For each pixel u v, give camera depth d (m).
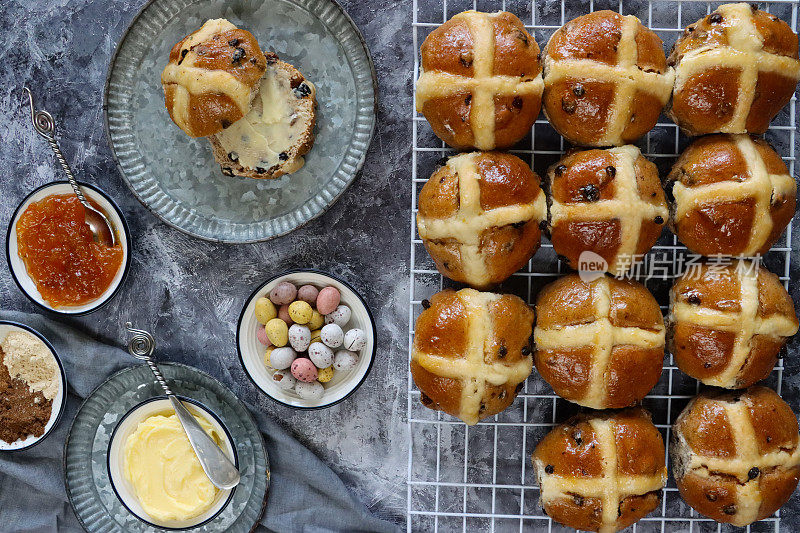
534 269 0.73
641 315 0.67
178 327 0.76
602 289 0.66
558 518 0.68
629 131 0.67
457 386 0.66
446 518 0.76
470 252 0.66
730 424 0.67
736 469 0.67
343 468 0.76
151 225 0.75
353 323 0.74
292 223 0.73
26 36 0.75
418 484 0.74
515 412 0.75
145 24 0.72
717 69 0.66
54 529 0.76
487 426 0.75
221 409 0.75
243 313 0.73
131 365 0.75
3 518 0.76
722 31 0.66
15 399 0.74
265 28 0.72
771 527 0.74
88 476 0.75
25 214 0.73
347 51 0.72
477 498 0.75
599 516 0.67
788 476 0.68
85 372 0.75
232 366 0.76
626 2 0.72
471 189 0.65
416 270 0.73
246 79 0.68
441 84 0.66
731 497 0.67
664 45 0.72
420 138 0.74
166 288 0.76
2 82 0.75
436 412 0.75
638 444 0.67
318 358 0.72
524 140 0.72
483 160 0.66
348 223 0.75
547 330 0.67
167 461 0.73
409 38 0.74
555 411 0.74
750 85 0.65
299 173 0.73
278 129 0.71
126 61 0.72
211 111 0.68
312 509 0.75
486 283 0.68
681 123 0.68
